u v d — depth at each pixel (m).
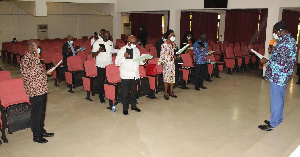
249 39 12.79
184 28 13.93
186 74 6.75
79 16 16.47
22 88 3.99
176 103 5.70
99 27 17.59
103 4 13.25
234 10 13.03
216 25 15.17
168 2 10.80
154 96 6.04
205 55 6.70
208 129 4.32
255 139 3.86
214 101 5.88
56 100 5.84
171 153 3.51
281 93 3.85
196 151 3.57
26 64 3.40
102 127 4.36
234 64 8.78
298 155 2.69
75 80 6.32
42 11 10.67
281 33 3.63
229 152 3.45
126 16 18.50
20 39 14.12
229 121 4.68
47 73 3.75
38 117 3.67
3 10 13.27
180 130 4.27
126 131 4.20
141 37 11.58
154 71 5.84
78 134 4.08
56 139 3.90
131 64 4.73
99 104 5.59
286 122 4.04
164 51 5.64
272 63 3.76
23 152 3.52
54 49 9.05
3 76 4.43
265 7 8.45
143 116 4.89
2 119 3.59
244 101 5.90
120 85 5.10
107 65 5.19
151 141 3.86
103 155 3.45
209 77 7.89
